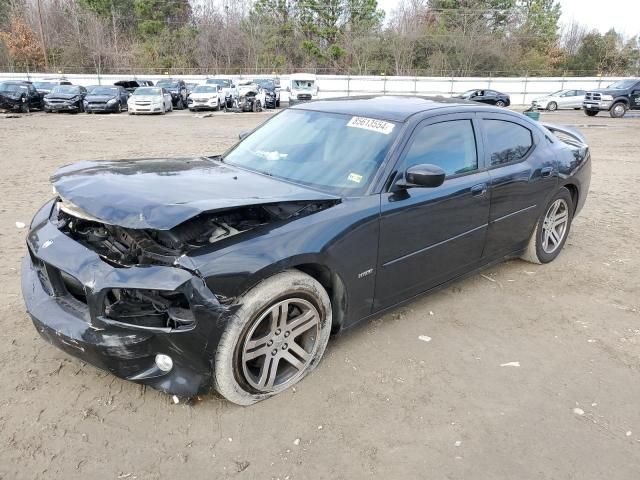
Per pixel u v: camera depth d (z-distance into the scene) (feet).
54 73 154.51
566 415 9.59
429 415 9.41
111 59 182.91
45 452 8.13
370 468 8.13
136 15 205.16
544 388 10.39
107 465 7.95
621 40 222.07
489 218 13.55
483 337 12.27
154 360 8.71
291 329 9.59
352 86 152.97
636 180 33.04
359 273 10.49
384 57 202.39
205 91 99.40
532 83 160.15
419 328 12.51
